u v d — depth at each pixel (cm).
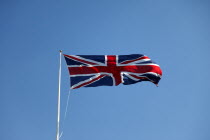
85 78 2278
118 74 2316
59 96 2166
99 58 2336
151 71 2333
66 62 2308
